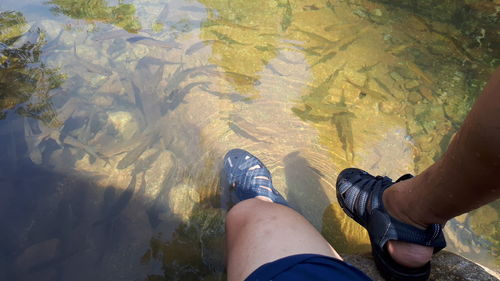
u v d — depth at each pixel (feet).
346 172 5.87
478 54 9.63
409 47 9.85
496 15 11.11
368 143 7.51
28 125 7.73
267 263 3.52
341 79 8.87
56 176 6.89
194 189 6.66
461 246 5.94
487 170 3.24
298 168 7.04
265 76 8.91
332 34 10.24
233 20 10.73
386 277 4.91
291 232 4.02
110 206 6.44
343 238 6.00
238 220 4.71
